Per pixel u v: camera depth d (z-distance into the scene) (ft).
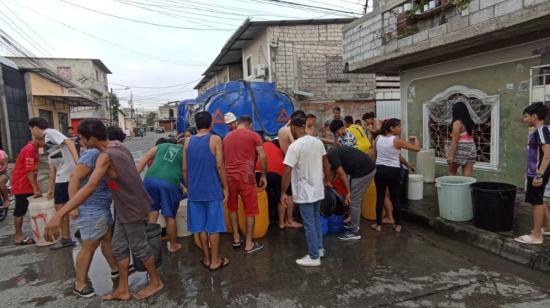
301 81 45.83
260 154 15.51
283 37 45.19
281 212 17.93
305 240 16.39
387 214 18.70
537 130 12.74
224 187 13.75
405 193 19.99
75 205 10.09
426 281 12.01
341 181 17.30
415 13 22.17
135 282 12.84
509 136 20.93
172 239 15.51
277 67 45.24
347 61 30.37
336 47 46.37
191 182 13.32
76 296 11.94
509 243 13.53
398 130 16.37
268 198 18.19
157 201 15.17
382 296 11.14
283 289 11.85
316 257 13.57
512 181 20.99
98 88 131.13
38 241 17.01
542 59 18.54
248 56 53.21
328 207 16.33
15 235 18.62
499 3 16.89
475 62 22.33
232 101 27.43
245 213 15.29
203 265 14.02
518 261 13.08
